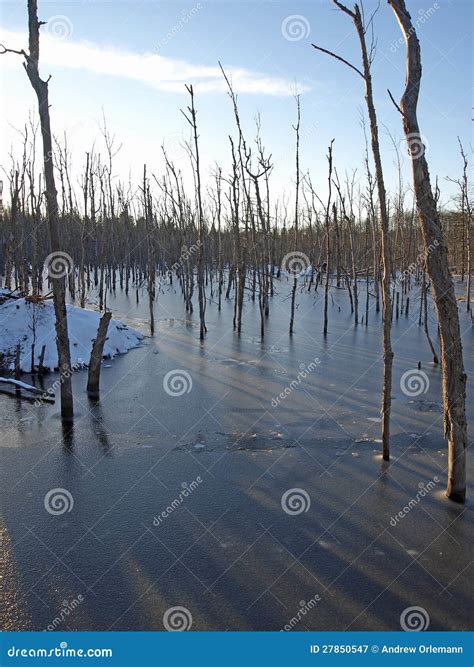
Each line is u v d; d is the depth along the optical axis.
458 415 6.42
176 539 5.77
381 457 7.91
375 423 9.45
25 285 18.84
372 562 5.32
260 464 7.71
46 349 13.51
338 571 5.19
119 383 12.05
